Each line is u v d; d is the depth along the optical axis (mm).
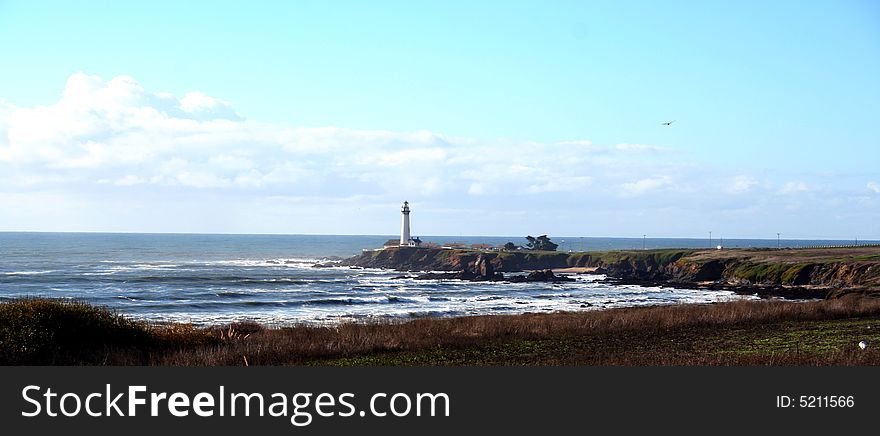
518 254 133750
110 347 25375
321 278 105250
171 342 27594
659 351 27688
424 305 67812
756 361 23266
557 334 33281
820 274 87562
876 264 83438
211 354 25234
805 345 28188
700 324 36938
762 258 103438
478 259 122875
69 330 25062
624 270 120625
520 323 35000
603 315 39750
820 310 40719
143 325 29359
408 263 134875
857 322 37188
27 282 87250
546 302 71500
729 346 28844
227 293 75750
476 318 39531
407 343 29078
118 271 110625
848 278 83438
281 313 59531
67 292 76000
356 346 27812
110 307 61250
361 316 56844
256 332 32781
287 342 27766
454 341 30219
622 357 25672
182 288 83000
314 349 26859
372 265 139000
